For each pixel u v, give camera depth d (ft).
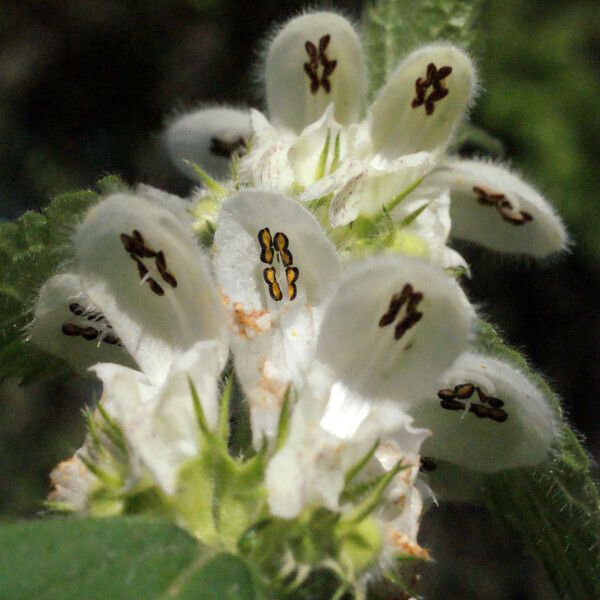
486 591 0.82
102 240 0.24
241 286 0.24
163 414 0.22
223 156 0.33
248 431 0.24
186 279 0.24
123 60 0.97
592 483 0.27
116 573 0.19
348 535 0.22
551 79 0.84
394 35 0.32
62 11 0.97
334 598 0.21
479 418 0.27
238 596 0.20
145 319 0.24
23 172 0.94
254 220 0.24
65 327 0.28
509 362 0.27
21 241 0.28
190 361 0.23
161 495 0.22
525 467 0.27
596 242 0.83
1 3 0.97
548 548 0.28
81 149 0.96
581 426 0.96
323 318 0.23
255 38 0.94
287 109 0.29
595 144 0.84
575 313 0.96
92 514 0.22
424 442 0.27
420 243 0.27
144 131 0.96
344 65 0.29
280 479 0.21
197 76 0.96
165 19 0.96
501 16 0.85
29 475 0.78
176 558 0.20
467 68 0.28
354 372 0.23
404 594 0.24
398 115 0.28
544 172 0.82
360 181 0.27
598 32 0.88
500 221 0.30
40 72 0.96
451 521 0.84
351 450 0.22
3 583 0.19
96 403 0.24
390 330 0.23
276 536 0.21
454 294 0.23
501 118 0.83
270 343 0.24
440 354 0.23
